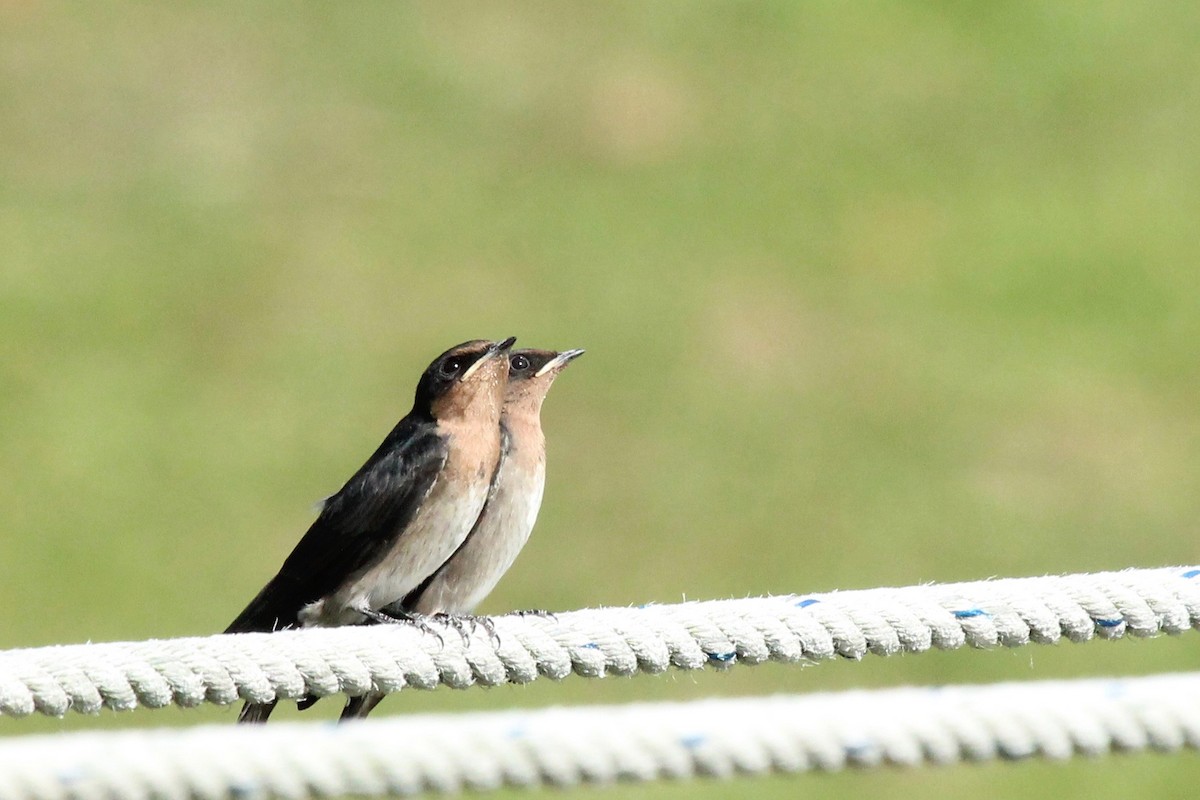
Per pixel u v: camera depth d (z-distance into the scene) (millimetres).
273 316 21016
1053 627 6172
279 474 18703
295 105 24391
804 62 25734
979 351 21062
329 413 19656
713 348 20781
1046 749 4629
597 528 18047
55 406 19344
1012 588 6191
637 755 4430
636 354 20578
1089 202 23484
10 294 20875
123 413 19297
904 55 26141
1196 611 6199
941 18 26969
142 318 20875
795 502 18688
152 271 21500
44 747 4219
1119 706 4668
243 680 6000
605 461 19000
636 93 24906
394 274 21719
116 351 20391
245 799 4281
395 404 19844
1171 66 25891
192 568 17531
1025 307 21828
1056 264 22297
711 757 4477
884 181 23875
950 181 23719
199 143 23531
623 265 22000
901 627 6223
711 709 4500
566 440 19219
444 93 24797
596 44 26016
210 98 24438
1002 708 4637
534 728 4398
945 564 17906
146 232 22141
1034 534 18391
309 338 20797
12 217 22203
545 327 21016
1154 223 23156
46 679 5746
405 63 25250
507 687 14625
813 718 4547
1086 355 20844
